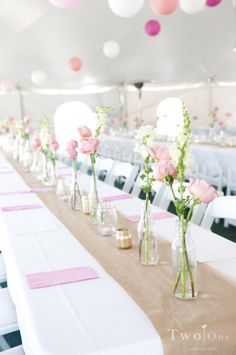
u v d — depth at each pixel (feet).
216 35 30.71
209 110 45.60
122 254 5.49
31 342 3.67
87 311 3.91
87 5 24.73
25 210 8.61
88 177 13.19
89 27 28.14
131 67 37.17
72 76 38.83
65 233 6.66
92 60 34.91
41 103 44.04
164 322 3.60
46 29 27.96
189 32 29.96
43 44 30.73
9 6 24.09
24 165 16.60
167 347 3.34
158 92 45.68
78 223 7.29
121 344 3.30
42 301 4.18
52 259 5.43
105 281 4.61
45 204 9.11
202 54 34.45
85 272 4.88
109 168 14.05
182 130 3.89
